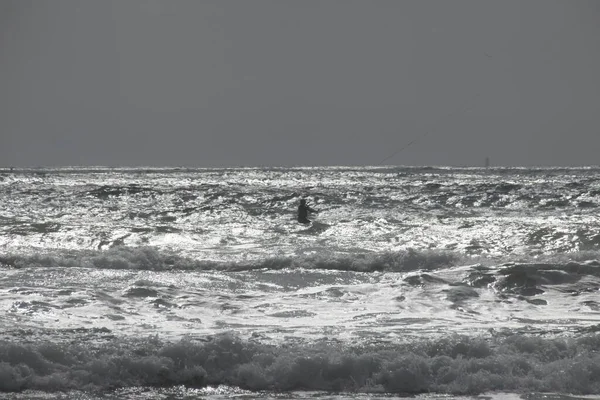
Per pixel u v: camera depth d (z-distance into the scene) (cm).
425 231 10538
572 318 5175
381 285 6197
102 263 7338
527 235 9894
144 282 6072
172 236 10000
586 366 3831
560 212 13875
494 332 4534
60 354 3762
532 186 18650
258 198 15675
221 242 9594
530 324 4944
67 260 7288
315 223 11625
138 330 4503
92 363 3706
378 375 3769
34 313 4909
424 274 6469
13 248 8794
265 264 7444
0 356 3669
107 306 5219
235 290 6053
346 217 12719
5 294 5484
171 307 5284
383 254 7631
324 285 6391
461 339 4103
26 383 3550
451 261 7550
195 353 3856
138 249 7969
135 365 3734
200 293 5816
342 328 4691
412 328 4725
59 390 3528
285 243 9506
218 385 3709
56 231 10038
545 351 4038
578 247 9144
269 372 3781
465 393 3659
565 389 3712
